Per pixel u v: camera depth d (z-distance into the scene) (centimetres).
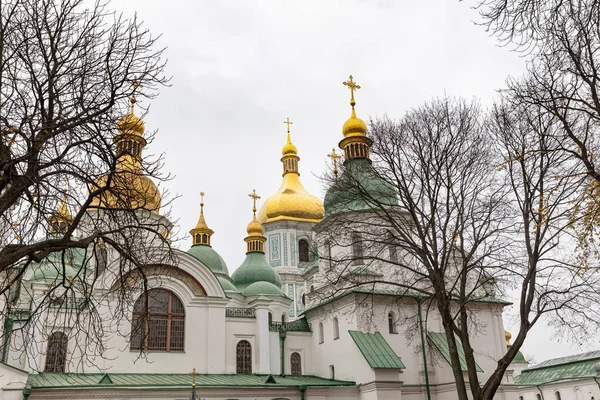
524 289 2078
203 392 3322
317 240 4288
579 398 5209
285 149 7175
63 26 1544
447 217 2389
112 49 1546
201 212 5559
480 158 2462
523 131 2230
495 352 4012
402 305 3916
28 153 1273
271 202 6781
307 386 3528
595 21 1524
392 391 3481
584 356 5681
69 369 3422
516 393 3950
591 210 1725
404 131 2550
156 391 3197
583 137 1984
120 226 1666
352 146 4438
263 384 3500
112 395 3092
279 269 6359
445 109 2561
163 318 3753
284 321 4984
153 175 1568
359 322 3766
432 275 2327
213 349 3809
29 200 1377
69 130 1475
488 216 2352
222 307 3928
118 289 1803
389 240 2981
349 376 3756
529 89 2033
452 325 2255
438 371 3775
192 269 3900
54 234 1574
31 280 3466
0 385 2780
